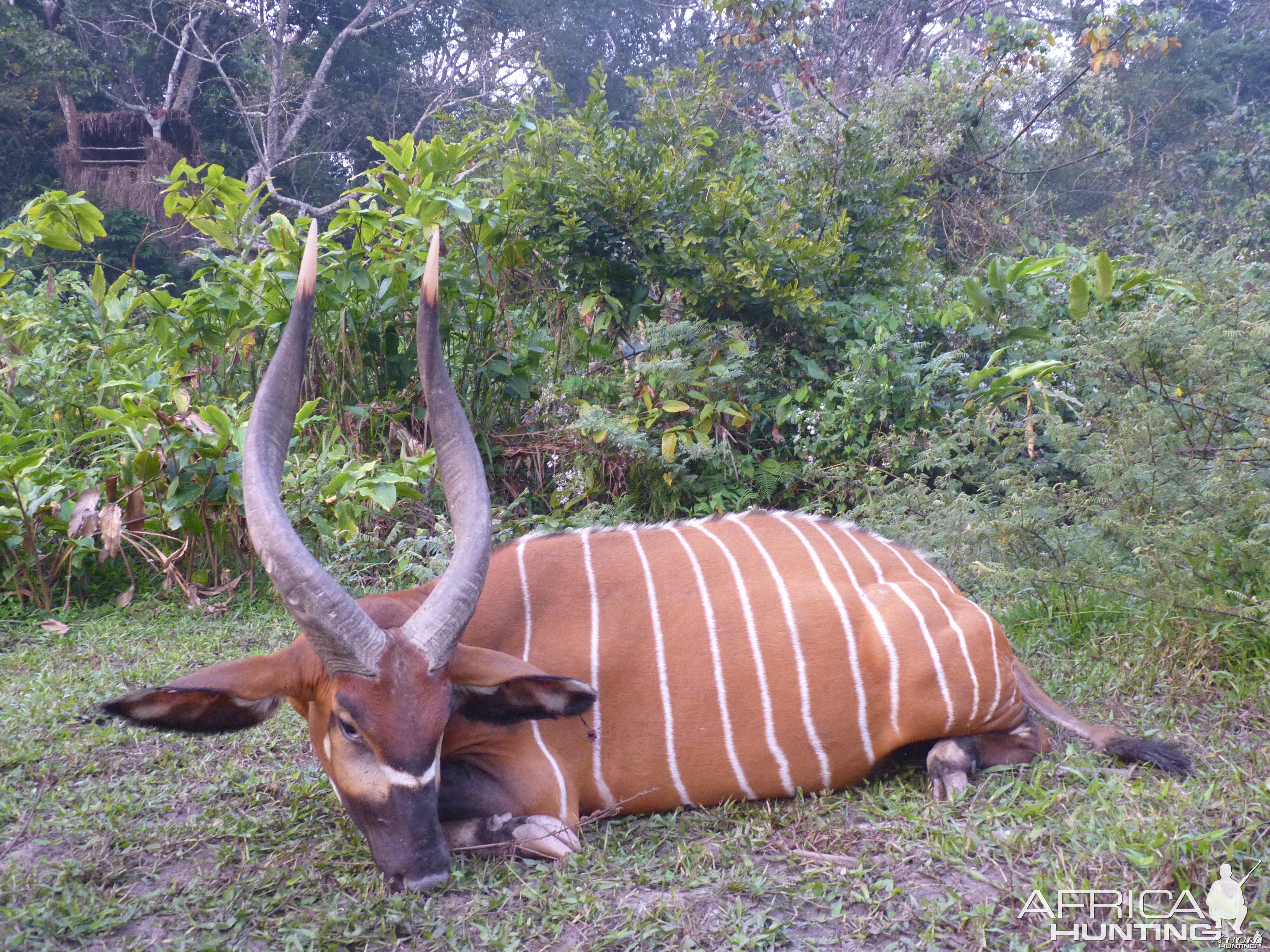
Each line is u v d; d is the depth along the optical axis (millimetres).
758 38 13031
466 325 6789
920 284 8125
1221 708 3725
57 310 7117
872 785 3203
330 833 2916
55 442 6289
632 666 2943
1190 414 4797
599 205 7230
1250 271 5863
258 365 6832
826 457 6645
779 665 2994
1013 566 4891
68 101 20922
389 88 26453
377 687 2457
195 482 5480
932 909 2418
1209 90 20250
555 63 26062
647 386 6781
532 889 2549
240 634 5000
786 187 8289
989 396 6262
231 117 25234
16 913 2443
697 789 2994
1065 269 7918
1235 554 4328
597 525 5969
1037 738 3328
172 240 19562
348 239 7680
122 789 3232
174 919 2504
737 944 2330
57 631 5082
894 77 14391
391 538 5719
